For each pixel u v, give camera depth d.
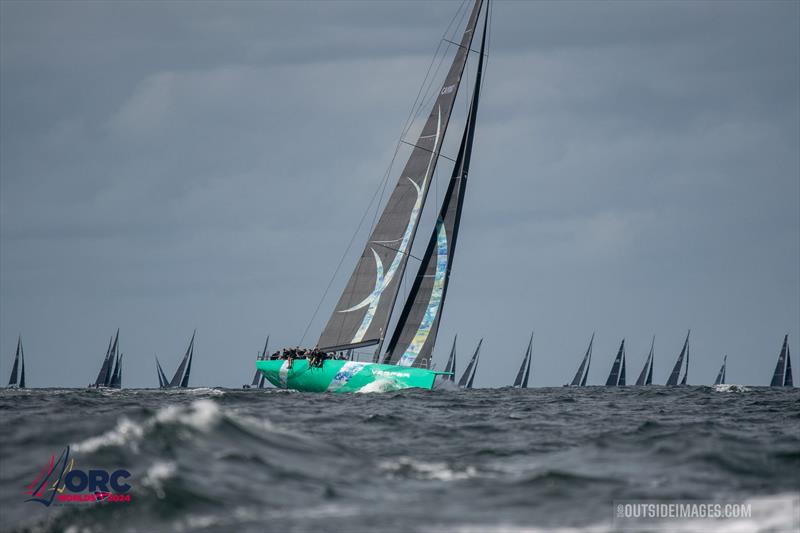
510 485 63.31
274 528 50.72
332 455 71.19
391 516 53.66
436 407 127.69
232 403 128.25
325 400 136.50
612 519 54.50
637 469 70.56
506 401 152.25
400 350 162.88
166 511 53.19
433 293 162.25
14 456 67.38
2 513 55.22
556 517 54.69
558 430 97.62
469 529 51.59
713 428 98.00
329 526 51.25
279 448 70.38
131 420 76.81
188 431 69.75
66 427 75.00
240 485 58.78
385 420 101.31
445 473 67.38
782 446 81.56
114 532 50.97
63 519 52.78
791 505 58.00
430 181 164.00
